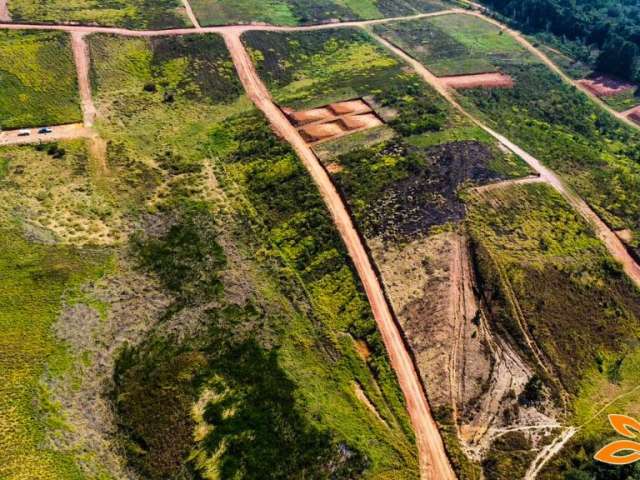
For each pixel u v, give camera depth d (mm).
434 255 61562
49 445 42594
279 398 49719
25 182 68875
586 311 59125
